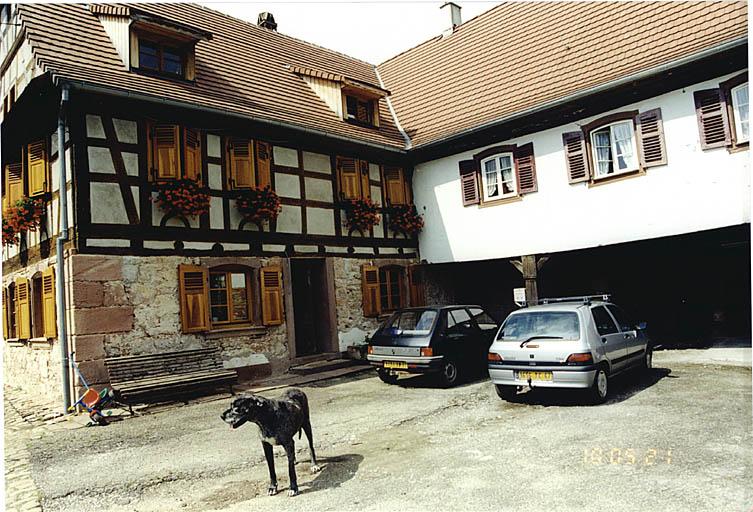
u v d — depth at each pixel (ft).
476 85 52.34
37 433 26.18
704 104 35.81
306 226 43.52
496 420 24.26
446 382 32.76
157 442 23.84
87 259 31.24
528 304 44.16
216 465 20.42
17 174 39.88
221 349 36.94
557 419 23.63
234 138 39.09
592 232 40.96
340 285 45.55
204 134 37.45
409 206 51.52
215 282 37.47
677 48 37.99
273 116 40.78
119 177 32.86
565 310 26.81
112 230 32.32
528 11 54.95
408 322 34.68
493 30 57.06
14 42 38.81
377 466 19.13
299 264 45.73
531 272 44.27
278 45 56.49
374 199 49.70
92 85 30.50
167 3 49.55
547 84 45.09
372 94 51.26
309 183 44.21
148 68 37.29
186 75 38.99
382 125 53.98
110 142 32.71
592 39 45.62
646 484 16.02
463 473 17.83
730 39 33.47
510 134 45.42
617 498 15.17
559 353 25.21
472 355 34.91
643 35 41.70
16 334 41.93
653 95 37.99
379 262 49.21
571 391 29.27
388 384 35.17
